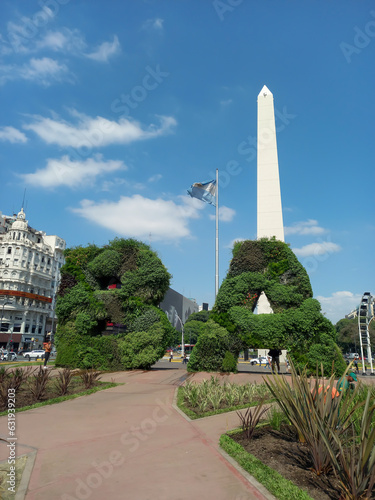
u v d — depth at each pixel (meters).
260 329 17.70
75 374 16.48
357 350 74.94
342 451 4.58
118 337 20.42
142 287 20.64
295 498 4.34
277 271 18.94
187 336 85.75
